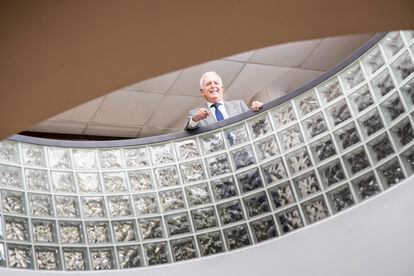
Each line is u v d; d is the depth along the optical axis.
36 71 2.15
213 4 2.12
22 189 4.42
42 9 2.06
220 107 5.21
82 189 4.67
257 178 4.68
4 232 4.21
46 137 7.19
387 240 3.98
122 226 4.66
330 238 4.19
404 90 4.11
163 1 2.08
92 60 2.16
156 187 4.81
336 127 4.43
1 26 2.07
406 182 3.98
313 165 4.48
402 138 4.11
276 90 7.40
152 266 4.48
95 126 7.26
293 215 4.50
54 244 4.39
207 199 4.75
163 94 7.02
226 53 2.27
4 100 2.21
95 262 4.48
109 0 2.05
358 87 4.35
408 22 2.35
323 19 2.26
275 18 2.21
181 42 2.19
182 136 4.90
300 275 4.21
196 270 4.44
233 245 4.62
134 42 2.15
